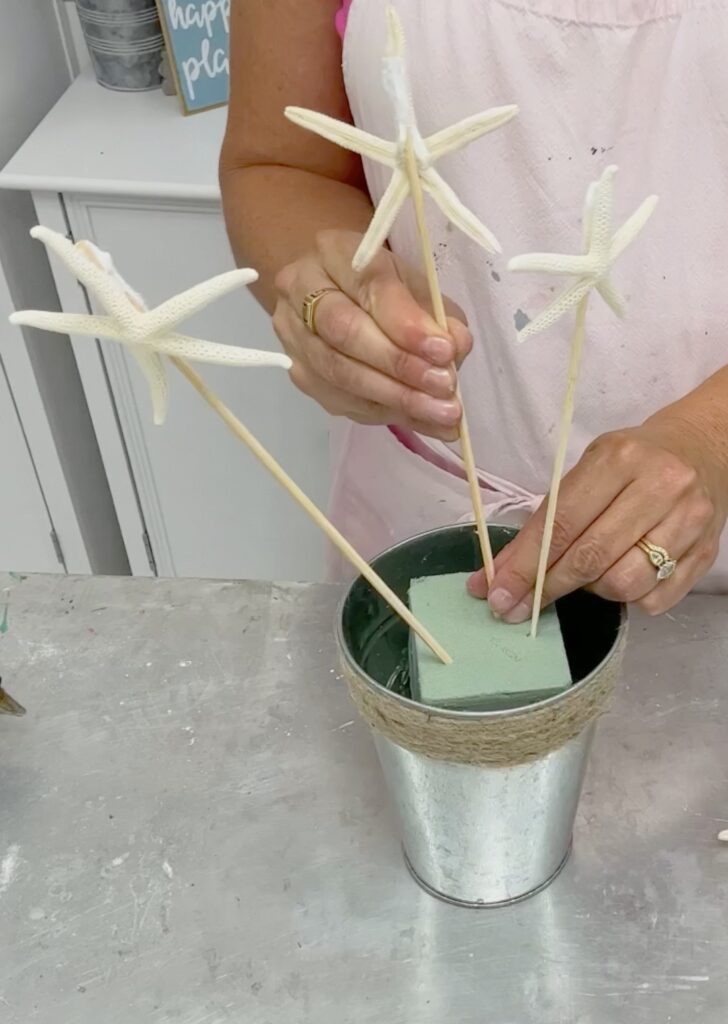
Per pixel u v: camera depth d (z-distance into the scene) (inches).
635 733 21.7
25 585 26.2
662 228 21.8
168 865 20.0
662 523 16.8
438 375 16.7
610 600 17.3
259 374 41.2
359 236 19.3
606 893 19.0
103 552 52.3
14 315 12.5
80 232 38.3
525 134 21.4
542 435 25.0
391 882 19.5
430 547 18.9
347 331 17.5
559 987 17.7
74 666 24.1
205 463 45.1
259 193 25.9
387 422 19.9
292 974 18.2
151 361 12.9
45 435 45.1
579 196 21.9
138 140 38.5
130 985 18.2
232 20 25.8
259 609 25.3
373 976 18.1
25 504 48.2
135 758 22.0
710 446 18.9
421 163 14.0
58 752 22.3
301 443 43.4
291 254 22.8
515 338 23.6
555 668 16.5
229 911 19.2
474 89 21.4
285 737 22.3
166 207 37.2
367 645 18.6
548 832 18.0
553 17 20.0
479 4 20.6
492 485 26.5
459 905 19.1
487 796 16.6
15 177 36.4
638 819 20.2
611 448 17.6
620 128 21.1
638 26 19.9
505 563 17.2
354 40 22.6
